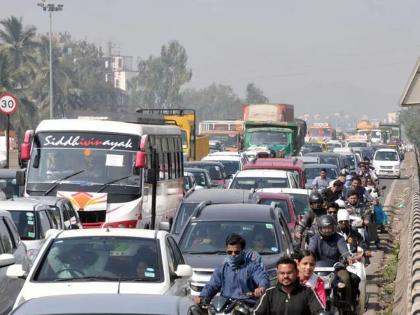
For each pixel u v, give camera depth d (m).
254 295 24.95
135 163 50.41
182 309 16.12
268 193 45.47
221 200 41.53
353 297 30.23
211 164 86.94
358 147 192.50
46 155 50.78
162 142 57.00
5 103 75.31
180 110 108.12
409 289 35.31
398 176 144.25
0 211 32.09
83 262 24.58
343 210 34.94
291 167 64.38
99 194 49.94
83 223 49.62
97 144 50.81
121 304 15.97
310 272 23.83
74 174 50.38
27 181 50.53
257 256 25.36
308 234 34.38
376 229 59.59
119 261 24.62
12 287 28.89
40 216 36.81
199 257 31.00
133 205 50.00
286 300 20.31
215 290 25.27
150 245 25.27
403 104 40.75
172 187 59.91
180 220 40.72
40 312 15.54
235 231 32.47
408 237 54.53
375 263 53.66
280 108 130.88
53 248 25.14
